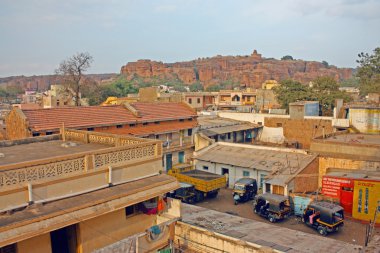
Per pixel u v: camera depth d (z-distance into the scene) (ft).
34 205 34.19
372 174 90.48
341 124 151.74
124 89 359.66
